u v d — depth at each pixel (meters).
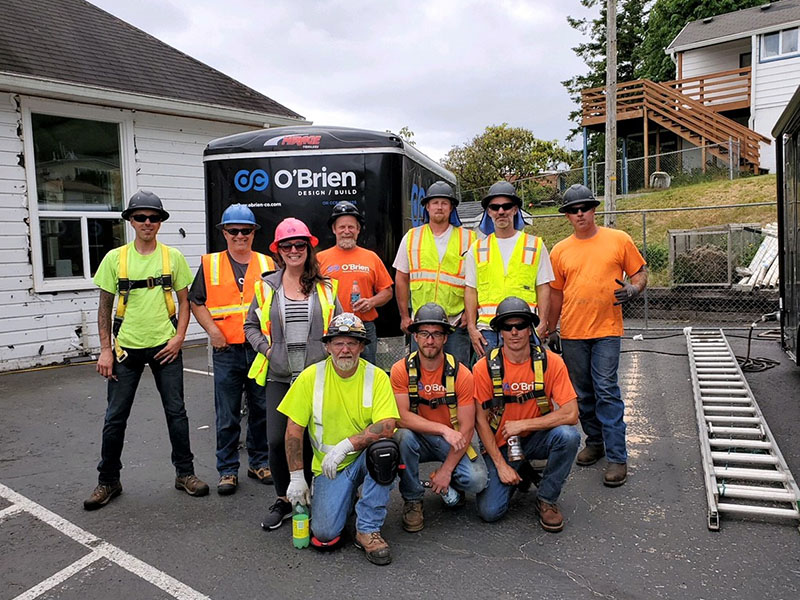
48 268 8.90
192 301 4.30
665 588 3.02
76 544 3.56
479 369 3.74
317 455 3.49
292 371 3.65
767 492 3.81
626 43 33.06
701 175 18.97
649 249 13.77
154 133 9.91
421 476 4.66
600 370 4.35
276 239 3.68
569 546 3.46
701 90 20.81
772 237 12.34
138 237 4.06
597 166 24.45
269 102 11.63
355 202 5.76
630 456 4.82
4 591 3.09
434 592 3.03
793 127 6.58
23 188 8.52
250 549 3.48
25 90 8.34
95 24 11.02
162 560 3.37
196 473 4.68
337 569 3.26
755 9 23.67
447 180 8.73
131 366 4.06
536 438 3.71
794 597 2.92
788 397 6.19
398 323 5.73
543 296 4.45
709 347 8.29
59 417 6.17
